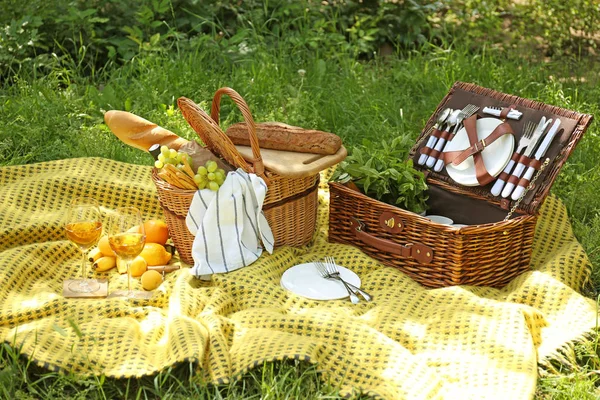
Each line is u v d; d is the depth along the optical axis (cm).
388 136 339
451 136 278
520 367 228
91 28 389
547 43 429
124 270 262
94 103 354
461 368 230
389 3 427
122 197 293
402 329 240
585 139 332
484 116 275
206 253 258
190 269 257
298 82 376
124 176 303
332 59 403
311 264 264
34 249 261
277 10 427
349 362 227
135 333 236
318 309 241
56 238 275
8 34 373
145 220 293
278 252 266
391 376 224
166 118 340
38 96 348
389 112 354
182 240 265
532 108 270
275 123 273
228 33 416
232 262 258
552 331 244
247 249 261
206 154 261
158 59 373
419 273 265
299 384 221
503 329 239
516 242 263
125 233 242
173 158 257
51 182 290
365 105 358
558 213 289
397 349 230
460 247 255
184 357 223
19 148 327
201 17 400
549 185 261
